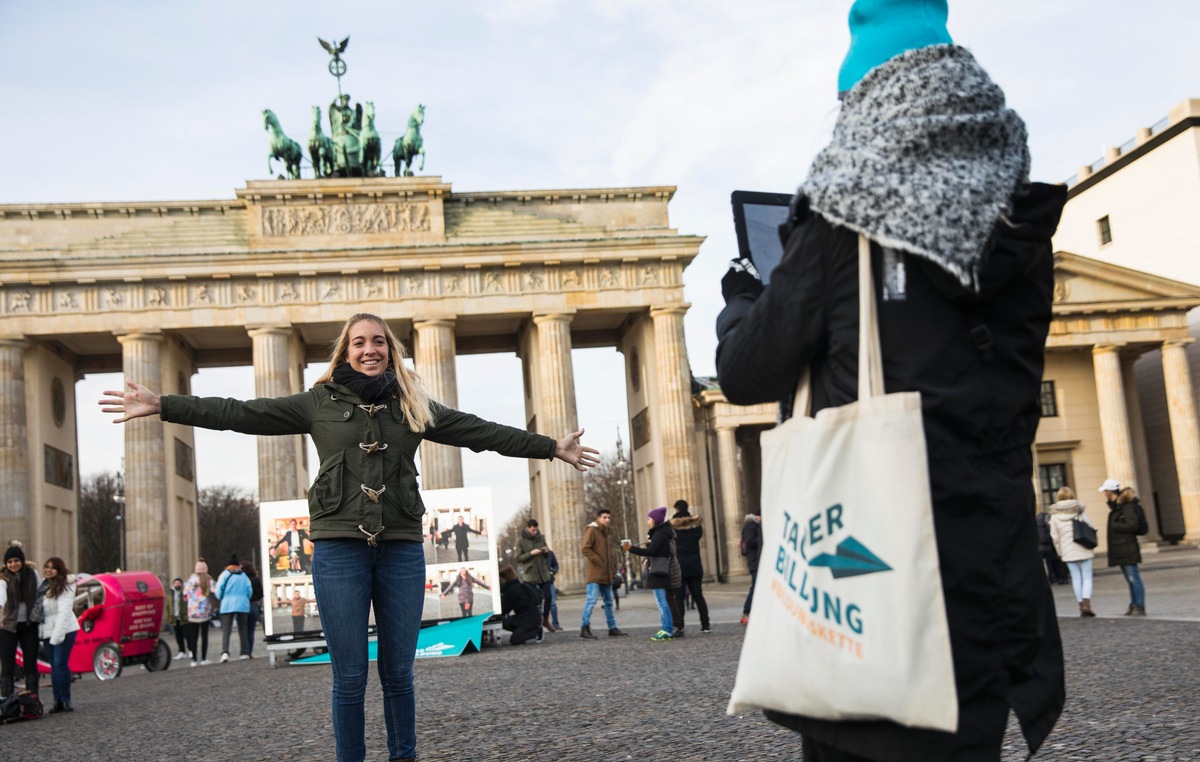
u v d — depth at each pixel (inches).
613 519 6855.3
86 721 904.3
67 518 3870.6
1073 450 3503.9
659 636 1312.7
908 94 164.2
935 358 160.9
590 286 3762.3
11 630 975.0
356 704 381.1
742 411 4030.5
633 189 3951.8
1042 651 166.4
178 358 3846.0
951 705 148.6
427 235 3737.7
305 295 3622.0
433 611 1403.8
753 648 169.5
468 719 681.6
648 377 3880.4
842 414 161.5
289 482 3540.8
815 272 168.1
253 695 1018.7
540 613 1589.6
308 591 1425.9
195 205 3683.6
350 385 391.5
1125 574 1221.1
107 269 3499.0
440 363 3649.1
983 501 159.5
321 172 3986.2
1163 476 3917.3
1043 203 166.2
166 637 2893.7
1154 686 616.7
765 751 478.6
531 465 4220.0
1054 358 3535.9
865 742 157.6
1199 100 3715.6
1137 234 3991.1
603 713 657.0
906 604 151.2
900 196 157.3
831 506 160.2
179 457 3782.0
